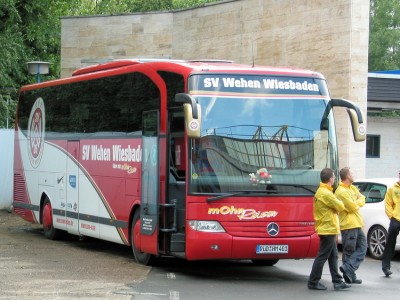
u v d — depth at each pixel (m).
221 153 12.38
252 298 11.01
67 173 17.69
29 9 32.06
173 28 26.97
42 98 19.48
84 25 28.61
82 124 16.97
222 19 24.80
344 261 12.54
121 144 15.03
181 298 10.81
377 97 23.19
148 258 14.16
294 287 12.14
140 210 13.95
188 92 12.48
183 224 12.86
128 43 27.84
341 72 20.81
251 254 12.32
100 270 13.48
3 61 27.45
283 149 12.66
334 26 21.03
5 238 18.97
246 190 12.35
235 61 24.28
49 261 14.59
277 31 22.80
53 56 38.22
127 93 14.88
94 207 16.23
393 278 13.39
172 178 13.15
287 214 12.49
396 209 13.47
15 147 21.23
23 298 10.46
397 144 26.12
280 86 12.91
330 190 11.70
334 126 13.15
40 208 19.33
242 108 12.62
